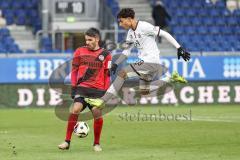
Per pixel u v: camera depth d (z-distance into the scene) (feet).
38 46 260.21
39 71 227.61
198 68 237.86
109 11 281.54
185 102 236.63
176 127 159.74
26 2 283.38
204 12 293.84
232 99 241.14
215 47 276.82
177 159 106.42
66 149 118.93
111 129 156.46
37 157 109.60
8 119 186.29
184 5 295.07
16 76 226.99
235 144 126.72
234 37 288.10
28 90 227.40
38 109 223.10
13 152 116.16
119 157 108.88
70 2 265.95
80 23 266.36
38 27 277.44
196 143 128.57
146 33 128.16
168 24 286.66
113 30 252.83
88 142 131.64
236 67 241.35
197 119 181.37
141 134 145.48
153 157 108.78
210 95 238.89
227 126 161.48
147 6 292.20
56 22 265.34
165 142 130.82
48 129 158.81
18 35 269.85
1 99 226.58
